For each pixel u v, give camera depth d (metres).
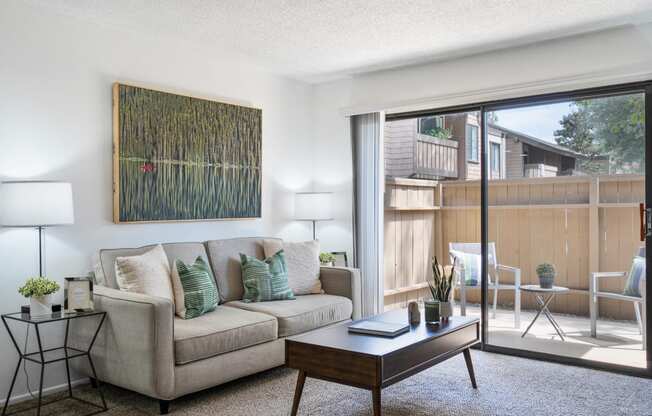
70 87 3.61
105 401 3.30
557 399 3.30
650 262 3.80
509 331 4.47
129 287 3.37
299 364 2.90
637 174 3.88
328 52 4.43
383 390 3.47
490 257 4.57
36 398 3.39
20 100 3.37
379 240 5.11
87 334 3.36
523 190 4.39
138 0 3.34
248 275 4.16
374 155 5.13
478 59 4.47
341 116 5.35
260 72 4.99
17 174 3.36
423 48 4.30
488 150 4.55
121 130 3.82
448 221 5.20
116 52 3.86
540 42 4.16
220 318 3.50
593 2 3.36
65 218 3.21
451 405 3.19
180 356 3.05
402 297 5.55
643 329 3.85
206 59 4.50
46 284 3.06
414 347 2.85
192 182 4.30
